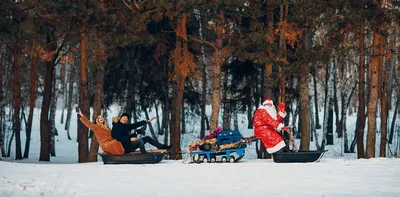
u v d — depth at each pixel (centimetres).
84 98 2828
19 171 1320
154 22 3272
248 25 3161
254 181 1088
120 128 1633
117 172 1287
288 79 2853
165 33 3011
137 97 4050
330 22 2497
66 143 5191
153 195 925
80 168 1393
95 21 2527
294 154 1537
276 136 1585
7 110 6675
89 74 3975
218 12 2491
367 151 2669
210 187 1014
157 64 3488
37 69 4191
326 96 4228
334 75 4519
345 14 2477
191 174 1227
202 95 4472
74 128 6284
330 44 2622
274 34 2842
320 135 5041
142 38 2611
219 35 2692
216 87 2669
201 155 1650
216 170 1299
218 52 2673
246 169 1310
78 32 2572
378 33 2527
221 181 1098
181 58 2753
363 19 2453
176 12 2484
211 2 2447
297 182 1063
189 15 2608
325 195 904
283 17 2931
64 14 2436
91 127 1639
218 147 1622
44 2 2398
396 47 3841
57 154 4369
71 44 2684
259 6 2719
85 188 1011
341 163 1447
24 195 930
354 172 1216
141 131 1678
